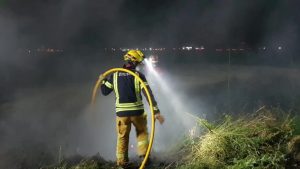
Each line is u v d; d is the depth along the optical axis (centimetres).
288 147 475
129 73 485
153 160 553
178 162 512
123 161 497
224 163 465
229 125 534
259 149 477
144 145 500
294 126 536
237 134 499
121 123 488
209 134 526
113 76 495
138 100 489
